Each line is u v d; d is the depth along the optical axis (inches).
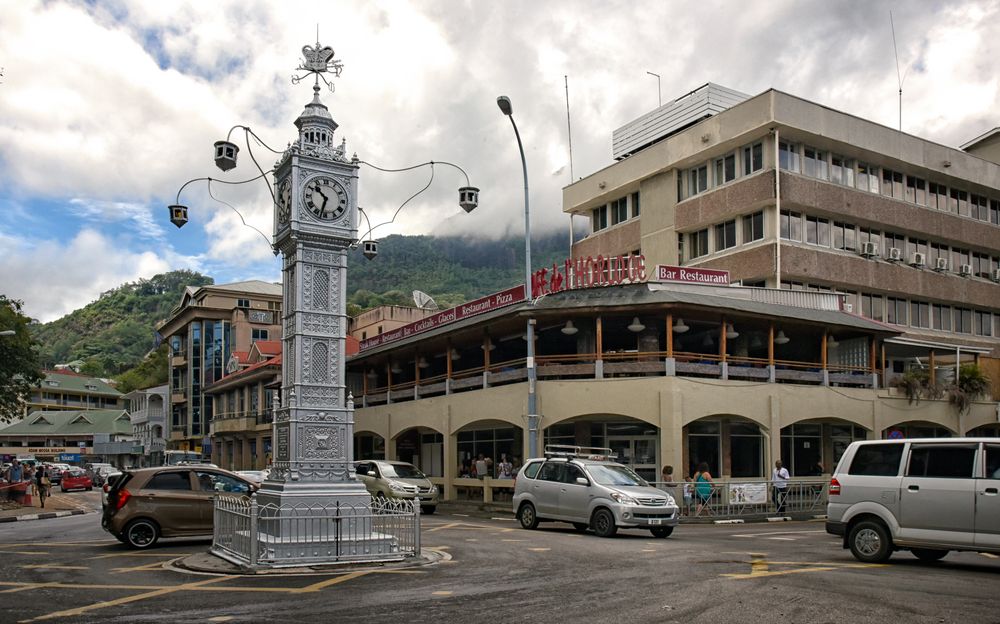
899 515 521.7
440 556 575.2
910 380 1342.3
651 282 1175.0
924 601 385.4
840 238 1563.7
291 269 587.5
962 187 1796.3
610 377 1167.0
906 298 1684.3
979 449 502.9
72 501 1624.0
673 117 1817.2
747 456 1205.7
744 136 1496.1
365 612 370.0
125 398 4707.2
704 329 1255.5
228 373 2696.9
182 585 453.7
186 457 2094.0
